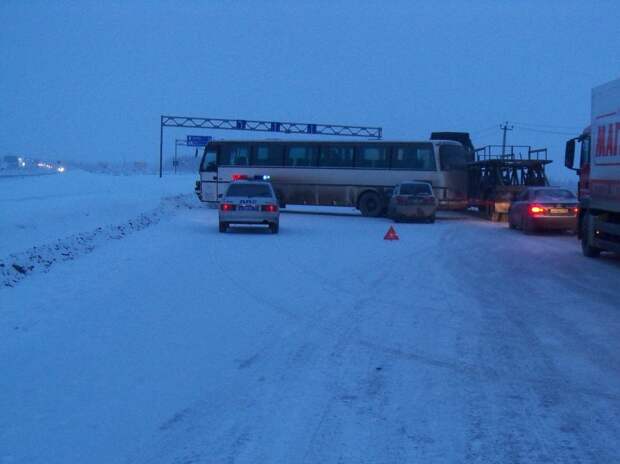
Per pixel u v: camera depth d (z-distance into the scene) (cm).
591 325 1077
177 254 1855
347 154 3697
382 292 1342
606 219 1825
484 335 1007
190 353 885
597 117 1819
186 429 633
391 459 572
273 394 732
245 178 3875
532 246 2253
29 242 2002
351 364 849
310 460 568
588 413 686
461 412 686
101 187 5050
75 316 1081
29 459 568
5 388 744
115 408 686
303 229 2802
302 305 1202
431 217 3253
